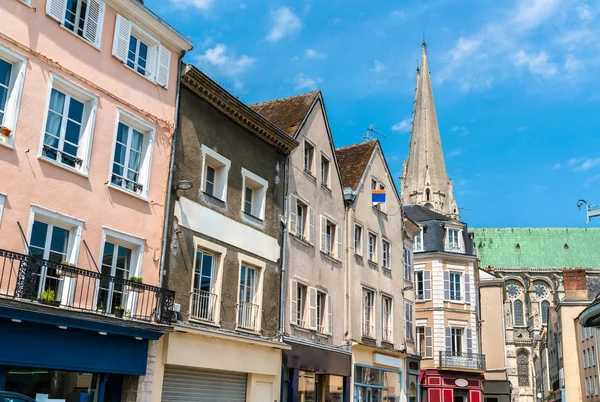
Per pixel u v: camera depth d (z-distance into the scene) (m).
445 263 40.22
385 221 29.59
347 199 26.05
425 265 40.31
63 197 13.27
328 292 23.58
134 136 15.59
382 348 26.89
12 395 8.88
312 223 23.11
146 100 15.81
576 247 103.50
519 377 91.00
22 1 12.91
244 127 19.58
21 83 12.70
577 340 50.66
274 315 19.83
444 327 38.69
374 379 26.36
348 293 24.86
